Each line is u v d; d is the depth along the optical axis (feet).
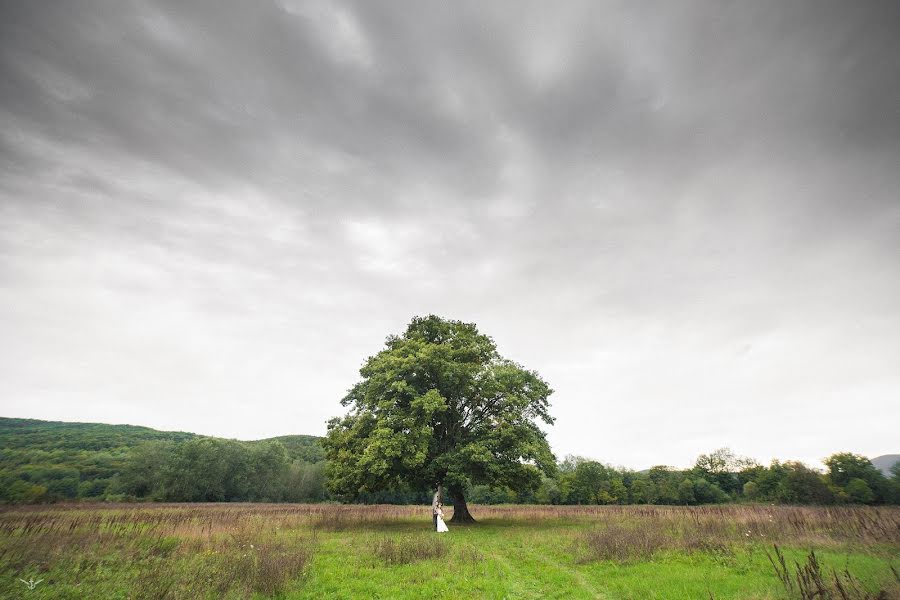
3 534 63.67
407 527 86.17
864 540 49.60
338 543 60.23
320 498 310.04
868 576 32.40
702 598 29.68
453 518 101.60
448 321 109.70
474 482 97.45
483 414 103.14
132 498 242.99
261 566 36.17
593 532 63.72
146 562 45.14
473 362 104.27
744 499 284.20
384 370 94.94
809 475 209.46
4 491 188.03
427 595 33.37
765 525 60.90
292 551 46.32
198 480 276.21
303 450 463.42
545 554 51.37
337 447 98.43
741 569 37.88
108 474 293.64
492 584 36.06
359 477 90.48
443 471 94.84
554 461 92.63
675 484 285.23
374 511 136.36
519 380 95.20
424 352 91.56
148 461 268.41
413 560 45.73
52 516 92.73
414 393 90.94
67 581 37.81
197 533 67.05
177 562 43.96
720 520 69.87
